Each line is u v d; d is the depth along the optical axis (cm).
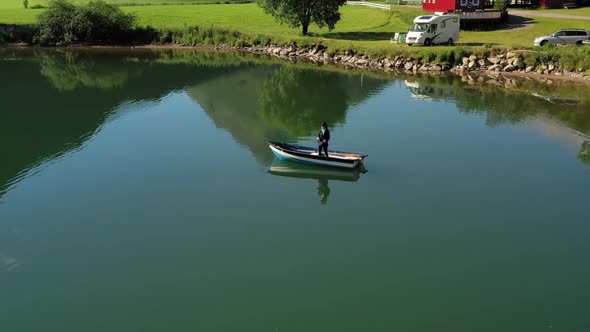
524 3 9519
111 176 2683
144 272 1828
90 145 3180
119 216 2253
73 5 7919
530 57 5300
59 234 2103
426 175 2661
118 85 4994
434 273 1798
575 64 5103
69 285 1756
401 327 1512
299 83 5078
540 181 2583
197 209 2316
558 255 1909
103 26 7700
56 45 7638
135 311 1609
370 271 1814
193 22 8562
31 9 9669
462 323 1528
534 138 3262
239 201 2395
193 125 3622
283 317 1566
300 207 2331
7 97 4416
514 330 1495
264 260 1897
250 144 3195
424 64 5609
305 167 2756
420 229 2114
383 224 2159
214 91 4734
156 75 5531
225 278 1781
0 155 2988
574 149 3056
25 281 1781
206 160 2919
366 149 3059
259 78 5362
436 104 4159
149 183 2597
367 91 4688
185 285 1747
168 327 1532
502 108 4003
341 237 2062
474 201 2364
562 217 2206
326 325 1526
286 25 8450
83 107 4116
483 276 1777
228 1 12250
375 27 8062
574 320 1539
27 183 2594
